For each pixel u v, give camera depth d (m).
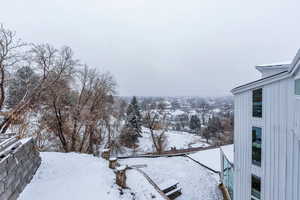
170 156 17.11
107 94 19.28
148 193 8.00
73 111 15.84
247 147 7.61
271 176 6.40
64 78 14.65
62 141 15.20
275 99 6.23
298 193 5.37
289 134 5.69
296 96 5.35
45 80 13.47
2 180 4.87
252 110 7.31
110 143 23.53
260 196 6.92
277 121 6.16
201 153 17.84
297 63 4.97
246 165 7.67
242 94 7.87
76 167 8.55
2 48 11.09
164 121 28.67
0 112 11.62
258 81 6.76
